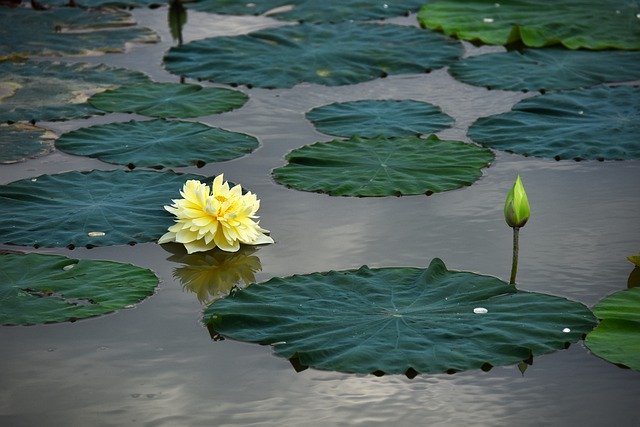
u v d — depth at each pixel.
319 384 5.13
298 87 10.05
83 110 9.28
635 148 8.30
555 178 7.80
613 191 7.57
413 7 12.83
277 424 4.80
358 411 4.90
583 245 6.69
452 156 8.11
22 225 6.87
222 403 4.98
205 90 9.78
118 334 5.62
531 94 9.78
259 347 5.41
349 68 10.49
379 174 7.77
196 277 6.32
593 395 5.02
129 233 6.79
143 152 8.21
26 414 4.91
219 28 12.11
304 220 7.11
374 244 6.73
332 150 8.19
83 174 7.66
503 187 7.64
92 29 11.95
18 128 8.84
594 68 10.43
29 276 6.16
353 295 5.78
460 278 5.95
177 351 5.44
